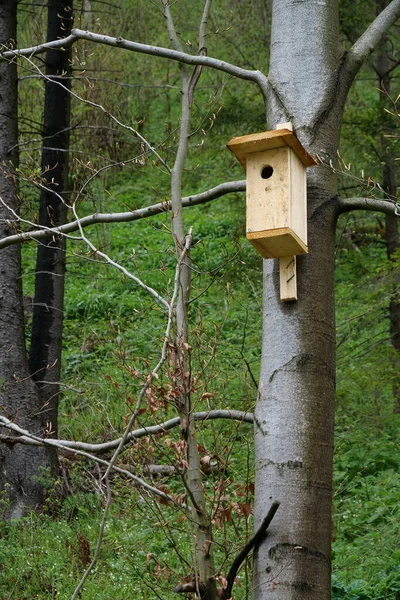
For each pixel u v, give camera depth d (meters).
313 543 5.24
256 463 5.54
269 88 6.09
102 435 12.02
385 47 14.72
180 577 5.68
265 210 5.53
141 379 5.55
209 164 24.25
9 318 11.52
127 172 24.22
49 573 8.93
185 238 5.91
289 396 5.48
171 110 27.81
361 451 11.69
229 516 5.44
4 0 12.08
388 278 12.09
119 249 20.70
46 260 11.97
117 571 8.91
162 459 11.21
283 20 6.18
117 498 10.22
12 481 11.00
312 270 5.69
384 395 13.46
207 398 5.48
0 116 11.91
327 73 6.05
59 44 6.98
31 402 11.38
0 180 11.55
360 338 14.86
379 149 13.30
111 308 17.89
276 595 5.14
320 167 5.91
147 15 26.42
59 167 12.14
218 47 25.53
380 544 9.02
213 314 15.88
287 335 5.59
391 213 5.81
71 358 15.62
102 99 22.98
